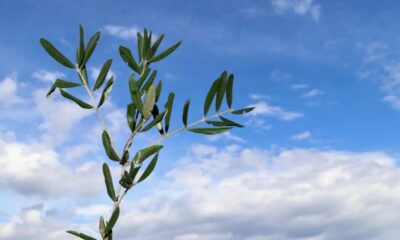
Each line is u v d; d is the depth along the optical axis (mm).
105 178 1821
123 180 1815
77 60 2055
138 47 2143
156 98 2082
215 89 2082
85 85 2037
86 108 1993
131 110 1932
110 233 1816
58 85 2000
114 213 1786
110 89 2037
